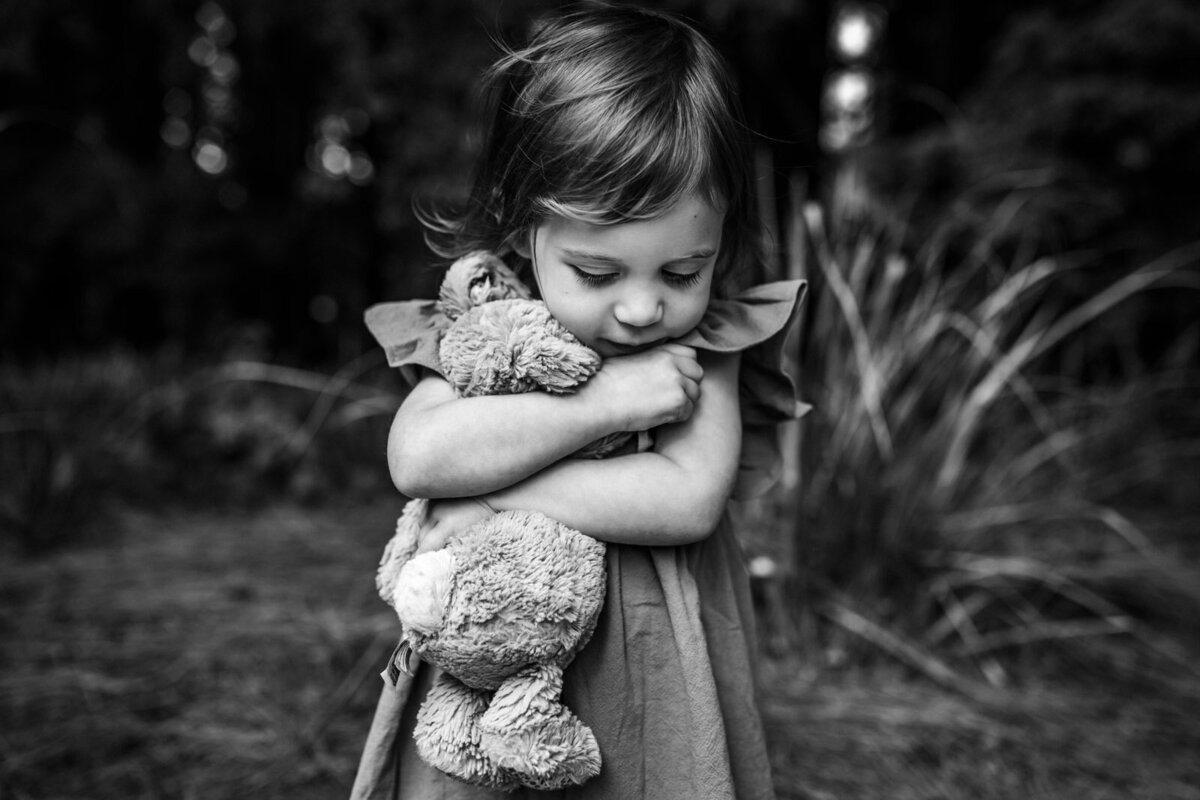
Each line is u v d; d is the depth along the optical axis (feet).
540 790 3.45
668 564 3.55
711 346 3.70
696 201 3.31
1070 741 7.01
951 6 18.92
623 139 3.26
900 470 8.80
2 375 14.48
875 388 8.31
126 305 18.47
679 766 3.47
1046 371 15.02
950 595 8.59
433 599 3.13
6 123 10.59
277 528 11.92
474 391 3.42
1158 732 7.20
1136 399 13.66
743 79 17.53
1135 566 9.84
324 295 19.25
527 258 3.82
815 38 18.71
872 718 7.18
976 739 6.97
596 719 3.44
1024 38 15.69
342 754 6.64
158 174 18.34
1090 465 12.16
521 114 3.53
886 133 18.19
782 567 8.11
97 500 11.99
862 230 9.89
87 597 9.38
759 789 3.73
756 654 4.20
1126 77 14.88
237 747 6.68
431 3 16.25
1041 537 10.19
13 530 10.86
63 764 6.45
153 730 6.87
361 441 14.15
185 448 13.41
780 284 4.02
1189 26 14.37
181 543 11.17
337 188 18.44
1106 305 9.86
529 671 3.23
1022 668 8.14
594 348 3.55
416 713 3.66
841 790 6.30
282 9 17.08
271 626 8.66
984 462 10.34
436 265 4.50
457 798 3.59
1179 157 15.21
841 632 8.16
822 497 8.53
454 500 3.46
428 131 15.94
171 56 18.02
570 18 3.77
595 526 3.36
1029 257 14.03
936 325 9.11
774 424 4.29
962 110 16.71
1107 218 14.78
